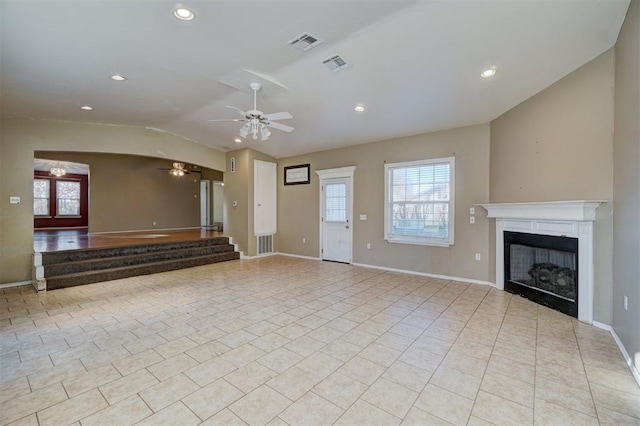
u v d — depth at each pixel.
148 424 1.80
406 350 2.72
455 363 2.50
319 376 2.31
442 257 5.38
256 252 7.60
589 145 3.21
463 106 4.43
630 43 2.50
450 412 1.91
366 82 3.95
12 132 4.85
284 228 7.98
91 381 2.24
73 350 2.73
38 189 11.68
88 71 3.45
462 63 3.42
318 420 1.83
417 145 5.62
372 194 6.27
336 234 6.96
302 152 7.43
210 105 4.80
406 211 5.81
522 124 4.12
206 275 5.66
